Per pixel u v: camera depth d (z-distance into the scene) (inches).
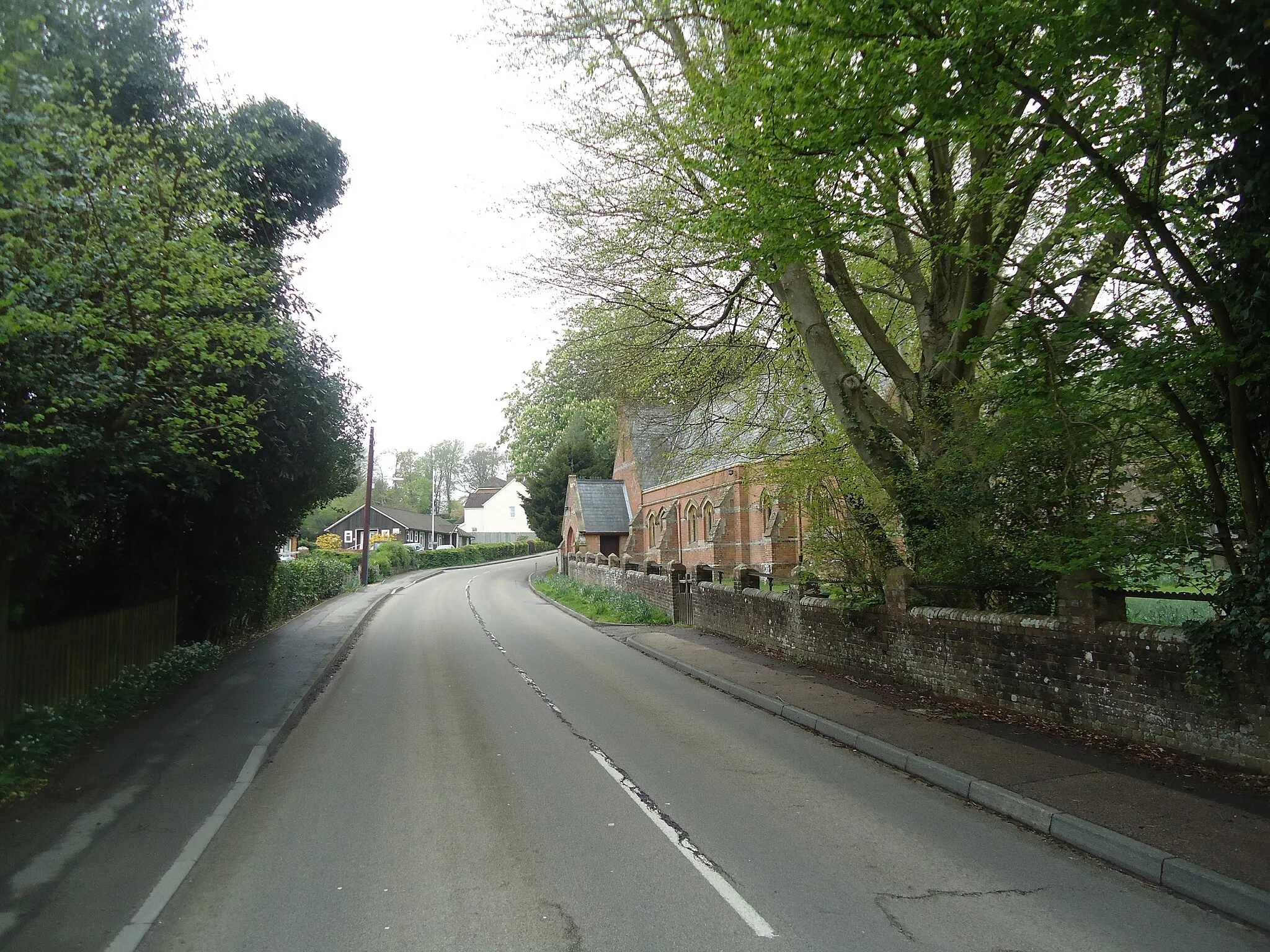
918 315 447.2
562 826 241.6
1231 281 245.1
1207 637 267.1
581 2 437.1
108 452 312.3
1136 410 284.5
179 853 219.5
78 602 434.3
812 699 422.6
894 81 262.7
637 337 570.3
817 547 498.9
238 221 371.9
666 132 424.8
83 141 275.1
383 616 1034.1
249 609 730.2
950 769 283.4
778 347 559.2
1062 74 259.1
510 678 534.0
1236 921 178.7
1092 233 295.1
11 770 275.7
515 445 2186.3
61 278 264.2
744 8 280.8
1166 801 240.2
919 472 422.6
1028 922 177.3
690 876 202.7
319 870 209.3
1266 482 260.4
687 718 403.2
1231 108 232.4
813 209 323.3
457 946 166.6
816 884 197.6
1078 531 328.2
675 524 1450.5
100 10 353.7
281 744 351.6
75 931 174.4
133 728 365.7
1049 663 341.1
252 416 375.6
